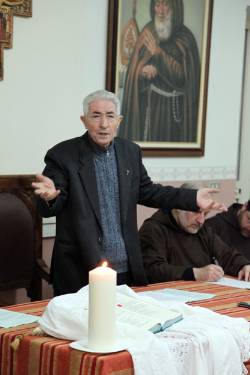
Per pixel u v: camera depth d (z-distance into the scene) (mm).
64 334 1484
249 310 1921
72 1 3205
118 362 1340
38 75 3100
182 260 2705
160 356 1404
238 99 4199
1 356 1580
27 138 3088
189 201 2463
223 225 3170
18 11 2969
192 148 3928
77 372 1357
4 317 1770
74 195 2346
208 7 3881
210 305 1982
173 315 1595
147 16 3586
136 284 2449
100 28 3369
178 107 3820
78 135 3301
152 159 3725
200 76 3908
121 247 2418
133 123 3600
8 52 2971
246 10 4172
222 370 1515
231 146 4191
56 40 3156
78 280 2379
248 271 2623
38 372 1463
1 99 2971
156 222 2699
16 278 2842
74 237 2375
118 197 2445
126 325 1478
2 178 2822
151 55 3635
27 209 2889
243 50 4180
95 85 3381
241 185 4617
